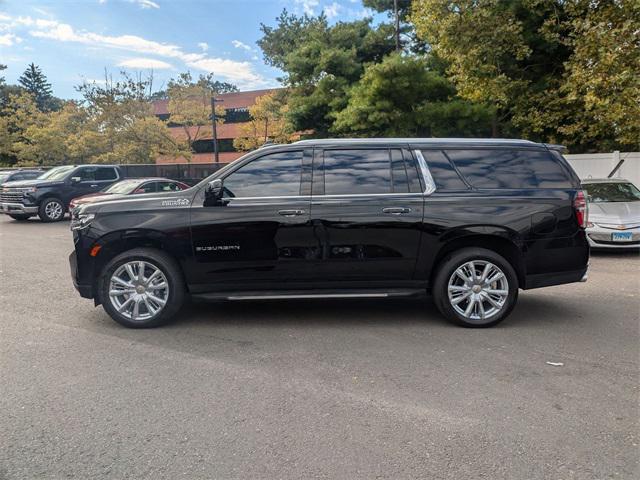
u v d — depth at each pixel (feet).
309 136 77.97
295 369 13.87
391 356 14.84
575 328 17.54
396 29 65.67
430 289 18.07
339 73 67.41
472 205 17.53
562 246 17.80
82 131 109.19
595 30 38.24
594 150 59.82
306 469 9.25
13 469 9.25
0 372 13.64
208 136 136.67
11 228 50.39
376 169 17.90
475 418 11.08
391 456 9.64
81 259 17.42
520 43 47.62
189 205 17.47
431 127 54.65
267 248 17.42
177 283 17.53
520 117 53.06
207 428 10.68
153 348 15.57
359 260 17.52
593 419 11.02
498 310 17.54
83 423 10.90
